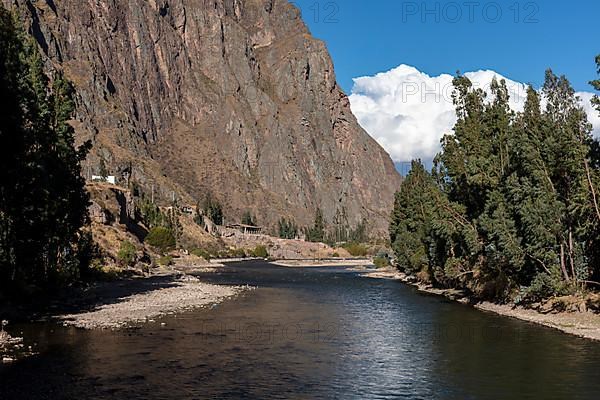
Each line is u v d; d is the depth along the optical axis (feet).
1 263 119.96
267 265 434.71
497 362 81.76
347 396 64.95
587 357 84.58
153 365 78.38
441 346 94.43
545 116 128.26
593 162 119.44
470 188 162.20
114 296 165.27
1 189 118.42
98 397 63.10
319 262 508.12
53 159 147.33
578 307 123.95
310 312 139.64
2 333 96.94
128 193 409.69
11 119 116.78
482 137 160.56
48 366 76.23
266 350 90.12
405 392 66.69
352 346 94.32
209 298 169.27
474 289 166.71
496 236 134.72
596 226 117.19
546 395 65.16
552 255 123.75
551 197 122.72
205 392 65.87
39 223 134.82
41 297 144.77
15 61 120.57
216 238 560.20
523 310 136.15
